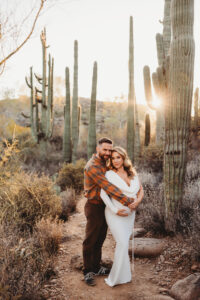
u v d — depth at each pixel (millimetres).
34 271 2658
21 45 2545
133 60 8547
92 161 2709
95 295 2527
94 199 2756
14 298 1935
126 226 2734
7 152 3623
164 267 2988
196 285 2432
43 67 11922
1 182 3799
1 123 20547
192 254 2955
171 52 3529
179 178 3584
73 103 10828
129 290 2600
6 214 3787
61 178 7926
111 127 26953
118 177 2719
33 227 3844
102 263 3111
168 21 8375
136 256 3344
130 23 8609
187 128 3529
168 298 2371
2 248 2576
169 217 3684
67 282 2760
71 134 11312
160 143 8617
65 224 4758
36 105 12594
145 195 5164
